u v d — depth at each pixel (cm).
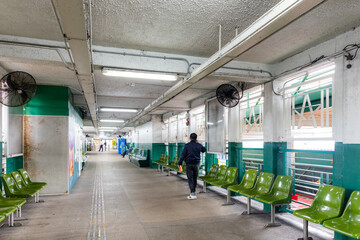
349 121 336
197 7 283
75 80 603
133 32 351
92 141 4316
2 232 377
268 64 489
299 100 473
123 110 994
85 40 276
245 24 325
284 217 446
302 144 629
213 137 734
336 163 355
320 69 410
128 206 526
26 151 628
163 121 1335
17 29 339
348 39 341
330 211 317
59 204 543
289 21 229
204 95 803
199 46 404
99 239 350
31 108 638
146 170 1201
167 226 402
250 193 435
